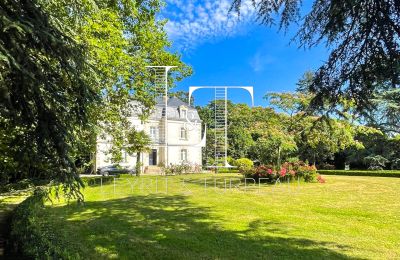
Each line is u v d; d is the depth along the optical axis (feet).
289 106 53.93
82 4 16.92
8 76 11.18
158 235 21.36
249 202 34.94
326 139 53.47
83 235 21.39
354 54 11.84
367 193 41.73
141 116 58.49
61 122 13.20
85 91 13.89
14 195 35.32
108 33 28.94
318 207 31.48
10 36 10.44
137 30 47.09
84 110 14.32
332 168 90.89
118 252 17.97
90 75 15.42
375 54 11.05
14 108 11.95
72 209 31.22
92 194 43.60
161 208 31.78
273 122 58.90
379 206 31.94
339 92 12.65
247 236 20.98
